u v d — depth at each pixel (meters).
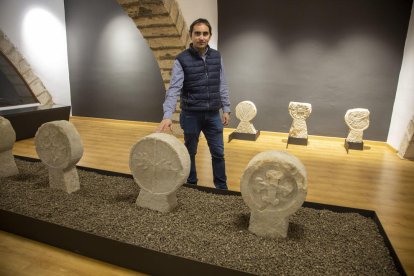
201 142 4.85
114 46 6.22
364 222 2.07
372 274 1.54
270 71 5.39
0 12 5.56
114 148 4.51
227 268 1.48
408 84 4.33
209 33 2.32
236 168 3.69
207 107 2.46
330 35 4.96
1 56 5.88
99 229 1.89
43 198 2.33
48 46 6.38
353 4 4.75
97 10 6.17
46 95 6.44
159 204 2.15
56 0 6.32
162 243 1.75
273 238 1.84
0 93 6.43
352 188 3.17
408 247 2.12
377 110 4.96
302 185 1.73
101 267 1.75
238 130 5.21
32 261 1.79
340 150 4.61
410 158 4.21
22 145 4.62
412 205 2.79
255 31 5.33
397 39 4.66
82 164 3.77
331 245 1.78
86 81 6.70
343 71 5.01
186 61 2.37
